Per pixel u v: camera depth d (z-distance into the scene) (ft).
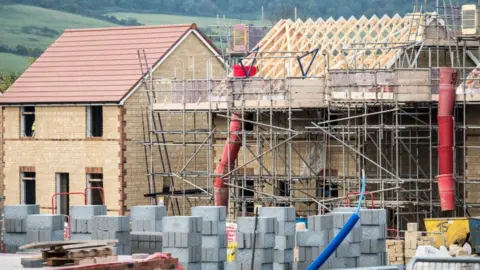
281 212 310.04
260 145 483.92
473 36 457.27
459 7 484.33
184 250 289.33
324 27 516.32
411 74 446.19
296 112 485.56
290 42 517.96
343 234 201.57
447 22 467.93
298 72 511.81
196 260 292.40
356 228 310.65
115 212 537.65
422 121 455.22
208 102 495.00
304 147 484.74
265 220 300.81
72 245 214.28
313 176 472.03
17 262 219.20
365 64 496.23
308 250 310.65
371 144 472.03
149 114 518.78
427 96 446.19
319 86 463.01
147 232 317.83
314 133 472.03
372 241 317.42
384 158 459.32
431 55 487.61
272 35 524.52
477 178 458.09
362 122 472.44
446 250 382.83
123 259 223.30
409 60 480.64
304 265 310.86
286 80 466.70
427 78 446.19
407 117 471.21
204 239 299.38
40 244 211.41
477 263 193.06
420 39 482.28
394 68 449.89
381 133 442.09
